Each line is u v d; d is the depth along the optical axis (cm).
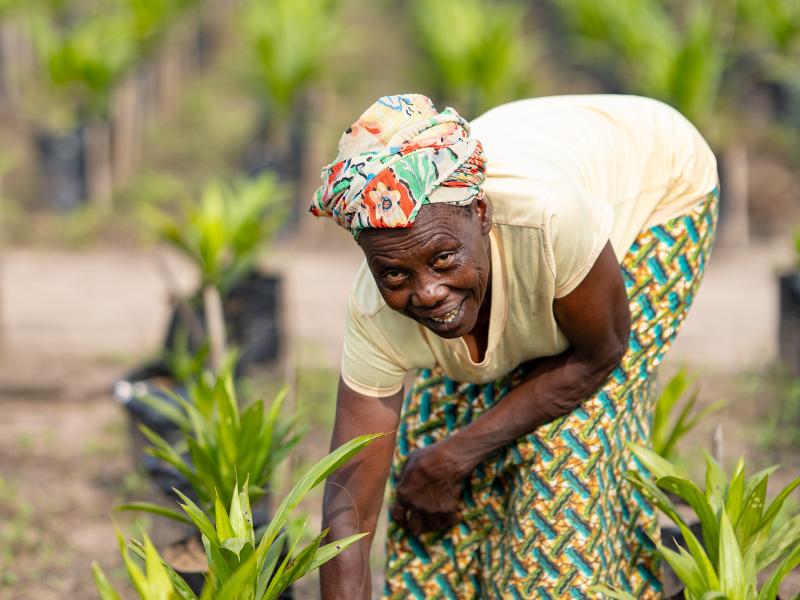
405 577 366
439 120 267
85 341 859
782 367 755
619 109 346
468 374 326
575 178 315
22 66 1455
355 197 260
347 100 1443
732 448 626
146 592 264
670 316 344
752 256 1081
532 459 336
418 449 347
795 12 1258
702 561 297
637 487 346
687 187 347
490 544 357
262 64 1163
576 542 330
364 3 1809
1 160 1155
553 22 1691
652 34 1162
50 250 1112
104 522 555
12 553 520
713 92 1143
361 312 307
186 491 507
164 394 599
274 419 399
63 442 661
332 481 326
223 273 689
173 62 1473
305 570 297
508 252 293
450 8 1285
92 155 1195
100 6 1523
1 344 847
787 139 1270
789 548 329
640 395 352
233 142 1363
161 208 1206
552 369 326
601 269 299
